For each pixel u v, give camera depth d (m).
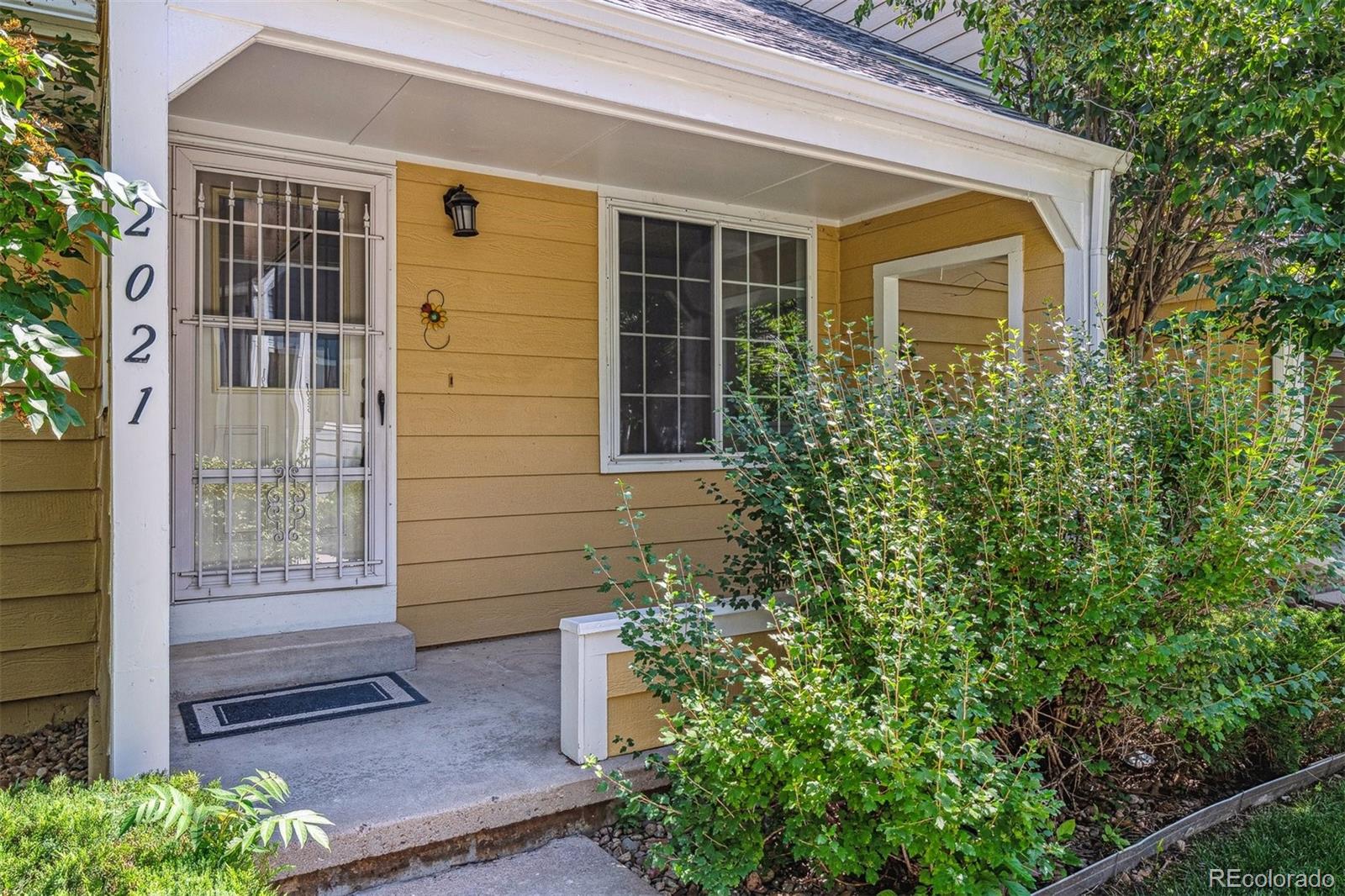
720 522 5.44
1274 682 3.09
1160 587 2.76
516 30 2.93
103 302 2.87
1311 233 4.22
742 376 5.51
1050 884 2.51
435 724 3.36
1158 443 3.29
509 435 4.72
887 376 3.44
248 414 4.02
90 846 1.90
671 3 3.88
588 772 2.88
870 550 2.64
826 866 2.39
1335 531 3.08
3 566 3.54
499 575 4.70
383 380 4.34
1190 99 4.65
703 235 5.37
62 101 3.35
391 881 2.53
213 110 3.71
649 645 2.83
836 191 5.11
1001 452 3.01
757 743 2.31
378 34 2.73
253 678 3.76
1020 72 5.45
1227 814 3.05
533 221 4.76
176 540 3.84
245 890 1.84
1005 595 2.82
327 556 4.23
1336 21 4.03
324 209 4.19
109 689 2.54
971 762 2.30
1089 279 4.60
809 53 3.92
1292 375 3.53
